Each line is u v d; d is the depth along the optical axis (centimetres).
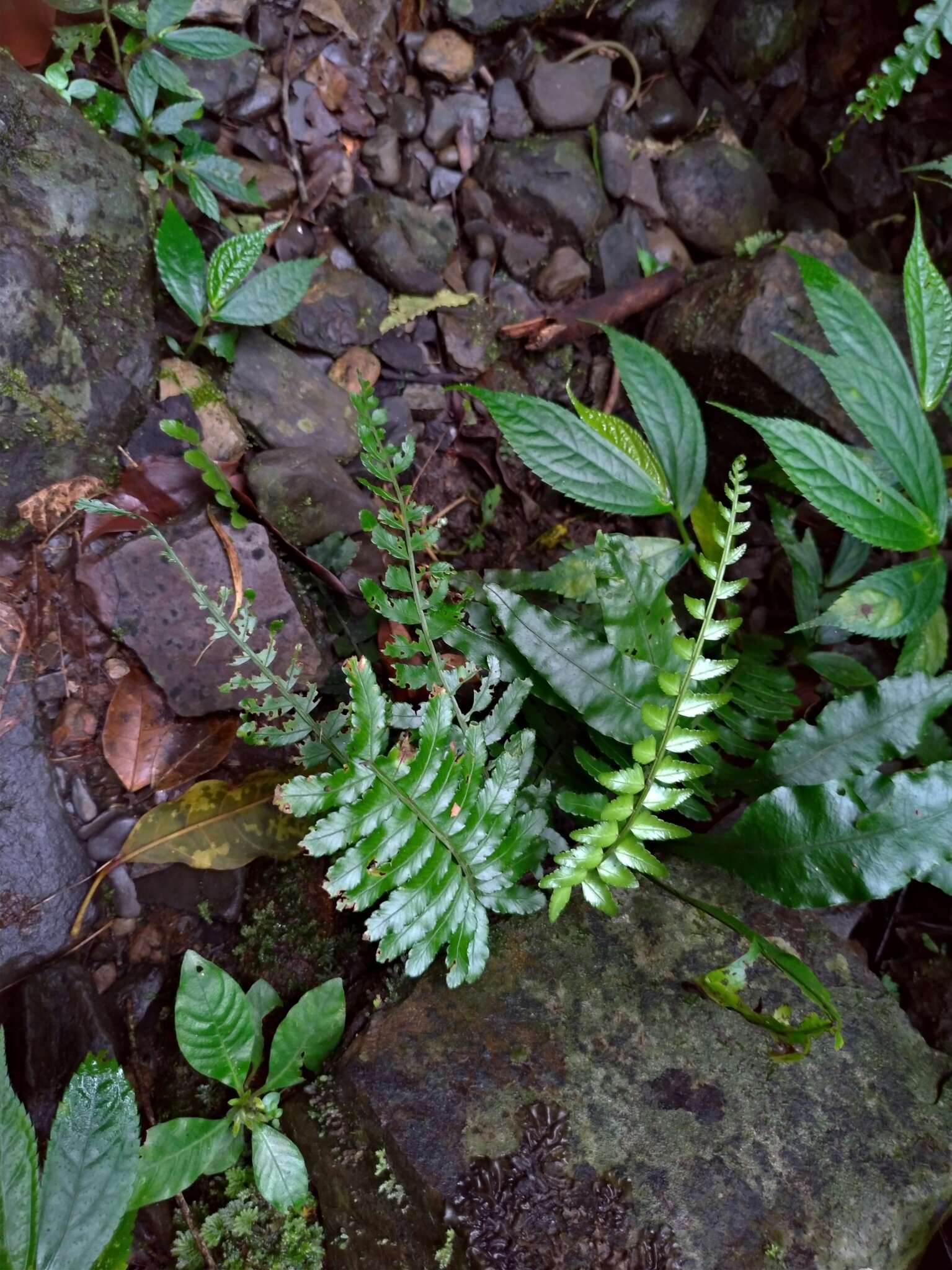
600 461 48
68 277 44
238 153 55
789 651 55
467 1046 40
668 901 45
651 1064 41
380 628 49
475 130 61
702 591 59
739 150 66
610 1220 37
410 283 57
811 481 43
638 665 43
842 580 56
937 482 46
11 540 44
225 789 45
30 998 42
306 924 46
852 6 68
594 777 43
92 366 44
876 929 51
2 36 46
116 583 44
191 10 52
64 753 44
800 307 57
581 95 62
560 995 42
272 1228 40
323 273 56
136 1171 35
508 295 61
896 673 48
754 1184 38
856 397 46
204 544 44
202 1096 42
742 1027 42
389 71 59
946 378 48
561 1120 39
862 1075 42
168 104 52
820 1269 37
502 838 41
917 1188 39
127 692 44
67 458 44
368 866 37
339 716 40
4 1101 34
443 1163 38
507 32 61
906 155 69
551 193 61
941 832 40
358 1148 39
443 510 57
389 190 59
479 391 47
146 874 45
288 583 47
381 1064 40
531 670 45
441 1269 37
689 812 44
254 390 51
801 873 42
